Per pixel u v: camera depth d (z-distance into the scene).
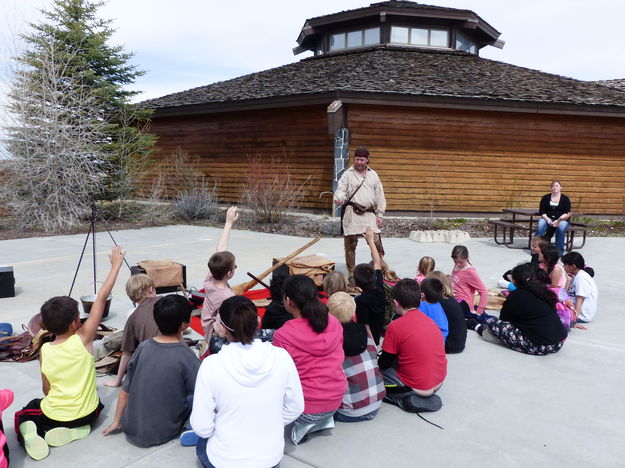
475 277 5.70
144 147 16.05
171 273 6.39
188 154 17.94
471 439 3.33
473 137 14.70
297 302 3.19
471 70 16.53
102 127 14.09
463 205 14.97
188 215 15.07
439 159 14.62
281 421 2.71
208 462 2.78
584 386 4.18
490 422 3.56
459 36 18.94
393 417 3.64
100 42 14.79
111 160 14.58
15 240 11.12
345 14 18.14
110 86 14.69
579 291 5.66
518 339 4.89
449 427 3.49
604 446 3.25
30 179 12.77
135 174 15.63
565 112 14.21
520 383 4.22
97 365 4.26
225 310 2.66
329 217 14.23
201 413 2.57
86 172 13.55
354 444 3.25
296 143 15.19
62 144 12.95
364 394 3.50
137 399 3.13
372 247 5.68
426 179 14.62
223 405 2.57
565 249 10.79
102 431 3.35
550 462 3.06
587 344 5.17
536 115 14.91
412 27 18.33
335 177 14.00
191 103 16.02
